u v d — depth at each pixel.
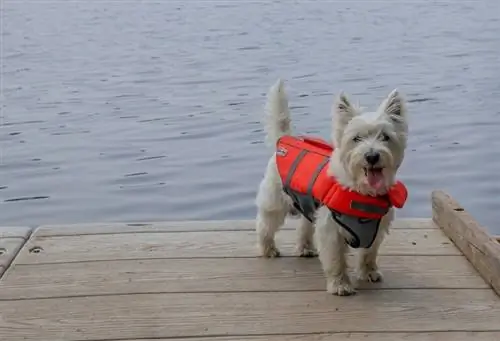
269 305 2.01
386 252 2.28
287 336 1.89
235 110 5.33
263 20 11.48
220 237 2.37
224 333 1.90
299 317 1.96
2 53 8.71
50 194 3.66
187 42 9.30
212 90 6.14
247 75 6.80
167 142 4.52
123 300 2.03
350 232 2.05
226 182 3.74
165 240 2.35
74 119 5.22
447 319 1.95
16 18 12.59
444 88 5.88
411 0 13.77
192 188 3.67
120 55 8.38
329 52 8.09
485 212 3.29
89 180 3.85
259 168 3.95
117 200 3.55
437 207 2.45
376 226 2.05
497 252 2.07
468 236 2.23
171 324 1.94
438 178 3.66
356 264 2.18
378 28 10.05
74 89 6.40
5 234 2.38
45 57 8.34
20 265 2.20
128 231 2.40
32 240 2.34
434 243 2.33
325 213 2.08
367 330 1.91
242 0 14.93
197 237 2.37
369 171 2.01
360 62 7.32
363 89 5.89
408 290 2.08
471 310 1.99
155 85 6.47
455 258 2.25
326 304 2.02
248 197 3.53
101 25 11.44
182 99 5.80
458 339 1.88
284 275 2.16
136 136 4.68
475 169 3.79
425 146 4.20
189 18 12.09
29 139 4.68
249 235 2.39
